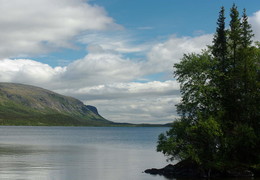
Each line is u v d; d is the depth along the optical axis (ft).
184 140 150.61
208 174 146.61
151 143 412.57
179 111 155.53
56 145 349.82
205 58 157.28
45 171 155.94
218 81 157.69
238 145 151.43
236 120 158.51
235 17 166.71
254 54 157.17
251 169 151.33
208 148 150.82
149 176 147.84
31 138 494.18
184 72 155.02
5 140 425.69
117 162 200.34
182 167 156.04
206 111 151.43
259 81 155.94
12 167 166.61
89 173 153.38
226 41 166.40
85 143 398.83
